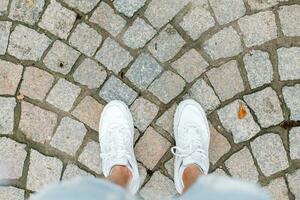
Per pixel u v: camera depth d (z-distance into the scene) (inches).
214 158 65.8
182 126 65.4
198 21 66.8
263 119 65.7
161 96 66.4
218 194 50.3
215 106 66.2
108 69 66.7
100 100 66.6
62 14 66.9
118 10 66.9
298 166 65.0
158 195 65.3
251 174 65.1
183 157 64.2
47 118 66.3
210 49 66.5
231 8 66.7
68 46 66.8
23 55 66.7
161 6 66.8
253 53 66.3
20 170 65.7
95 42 66.8
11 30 66.8
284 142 65.3
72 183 52.6
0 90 66.5
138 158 66.1
